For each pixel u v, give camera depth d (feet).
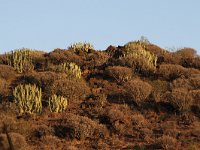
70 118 162.40
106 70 202.69
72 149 146.10
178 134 155.74
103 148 149.18
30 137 155.43
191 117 166.50
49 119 167.63
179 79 189.98
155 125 163.63
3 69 202.90
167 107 174.19
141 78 201.57
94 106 177.37
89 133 157.48
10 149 119.34
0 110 170.19
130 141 154.20
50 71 197.26
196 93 173.68
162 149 146.10
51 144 151.23
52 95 176.45
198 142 150.10
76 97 183.11
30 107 171.22
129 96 179.73
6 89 185.57
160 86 191.31
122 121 165.07
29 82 191.83
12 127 154.30
